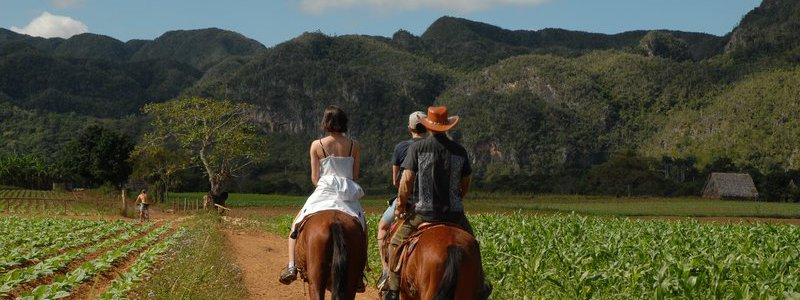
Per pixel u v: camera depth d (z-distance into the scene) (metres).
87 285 11.94
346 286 6.45
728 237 15.02
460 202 6.47
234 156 63.25
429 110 6.46
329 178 7.44
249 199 84.25
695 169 160.88
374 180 168.00
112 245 19.00
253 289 12.67
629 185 119.12
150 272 12.87
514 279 10.78
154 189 68.81
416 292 6.13
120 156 95.88
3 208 43.03
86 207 48.81
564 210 64.81
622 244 11.80
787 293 7.45
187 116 63.09
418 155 6.43
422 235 6.13
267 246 23.08
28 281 11.66
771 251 12.52
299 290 12.80
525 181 130.00
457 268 5.51
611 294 9.20
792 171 114.81
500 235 13.74
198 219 33.84
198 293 10.05
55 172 126.06
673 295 8.34
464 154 6.50
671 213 61.47
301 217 7.42
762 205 78.88
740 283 8.64
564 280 9.77
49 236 19.83
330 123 7.54
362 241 7.02
